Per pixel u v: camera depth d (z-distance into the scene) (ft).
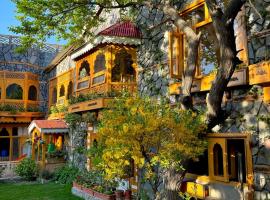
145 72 38.58
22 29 31.83
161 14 36.19
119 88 39.93
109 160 20.29
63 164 61.62
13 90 82.94
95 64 46.26
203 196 26.14
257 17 23.20
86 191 41.63
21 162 61.72
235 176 25.11
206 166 27.91
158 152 19.79
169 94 33.06
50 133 61.36
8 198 42.52
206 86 26.43
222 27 18.03
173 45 30.53
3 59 84.94
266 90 20.24
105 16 53.62
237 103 24.36
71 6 32.24
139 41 39.99
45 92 88.69
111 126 20.16
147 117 19.56
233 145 25.63
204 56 27.78
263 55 22.45
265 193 21.43
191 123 19.58
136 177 36.91
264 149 21.80
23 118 81.82
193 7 29.91
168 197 20.13
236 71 23.15
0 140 80.48
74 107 47.70
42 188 50.01
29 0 30.68
